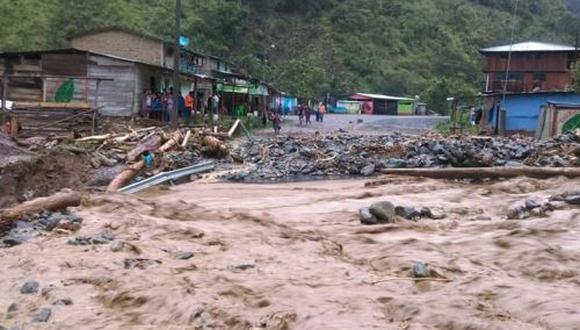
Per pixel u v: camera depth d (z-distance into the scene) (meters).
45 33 60.59
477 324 5.31
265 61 89.81
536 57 58.94
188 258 8.39
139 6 74.81
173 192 16.59
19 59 34.22
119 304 6.58
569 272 7.30
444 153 22.14
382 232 10.35
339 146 26.95
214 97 41.78
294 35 102.62
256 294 6.58
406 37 112.94
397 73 102.44
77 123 25.55
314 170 22.05
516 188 15.40
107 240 9.35
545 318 5.55
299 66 90.00
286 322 5.68
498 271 7.54
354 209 13.09
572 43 112.56
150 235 9.77
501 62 60.31
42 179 15.21
